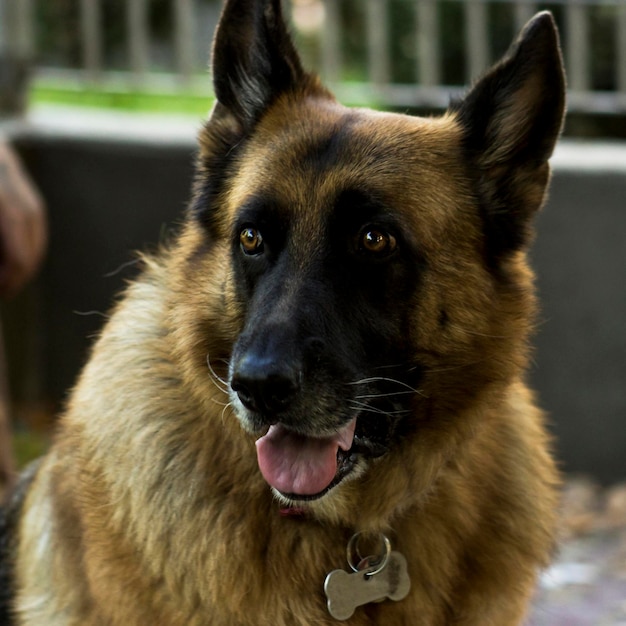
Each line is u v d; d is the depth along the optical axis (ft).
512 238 14.39
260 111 14.60
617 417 28.96
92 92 34.30
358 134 13.78
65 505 14.66
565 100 14.26
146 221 31.24
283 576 13.30
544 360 29.04
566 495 27.78
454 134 14.29
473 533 14.07
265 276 13.35
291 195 13.43
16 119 32.45
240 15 14.69
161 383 14.02
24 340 31.53
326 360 12.82
